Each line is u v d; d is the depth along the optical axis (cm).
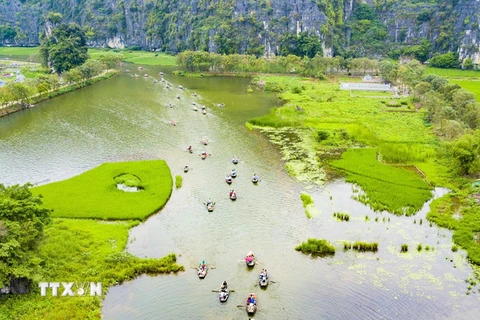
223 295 6731
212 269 7506
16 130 14788
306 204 9669
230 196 9900
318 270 7506
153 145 13300
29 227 6775
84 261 7431
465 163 10775
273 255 7900
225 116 16612
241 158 12306
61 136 14125
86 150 12862
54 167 11612
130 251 7956
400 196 9931
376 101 19125
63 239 7956
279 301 6762
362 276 7350
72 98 19600
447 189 10325
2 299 6425
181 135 14275
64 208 9181
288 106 17950
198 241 8312
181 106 18112
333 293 6944
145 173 11038
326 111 17150
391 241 8338
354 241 8294
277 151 12862
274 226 8850
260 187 10519
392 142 13425
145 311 6525
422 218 9125
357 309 6619
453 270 7500
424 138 13775
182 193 10169
